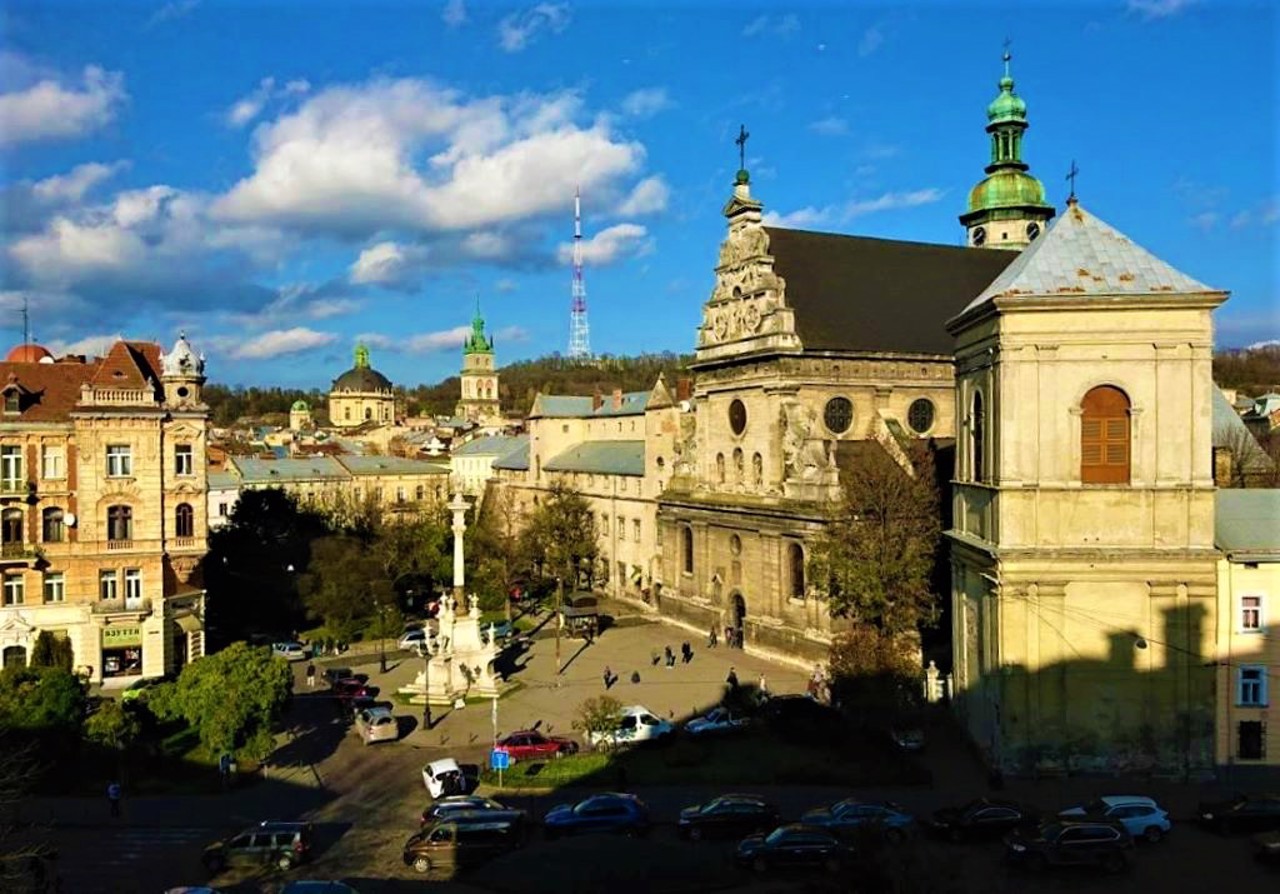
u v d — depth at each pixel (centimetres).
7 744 4350
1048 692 4053
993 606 4188
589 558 10500
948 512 6106
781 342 6806
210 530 9481
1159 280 4050
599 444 11856
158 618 6378
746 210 7238
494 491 13725
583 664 6906
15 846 3588
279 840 3550
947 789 4112
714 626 7712
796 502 6669
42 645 5912
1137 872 3222
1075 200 4416
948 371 7331
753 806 3703
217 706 4509
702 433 8025
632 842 3419
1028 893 3072
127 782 4484
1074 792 3919
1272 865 3250
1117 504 4041
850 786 4234
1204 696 4009
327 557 8462
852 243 7619
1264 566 4044
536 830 3784
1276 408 10106
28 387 6284
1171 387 4003
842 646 5125
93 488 6228
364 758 4928
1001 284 4366
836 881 2989
